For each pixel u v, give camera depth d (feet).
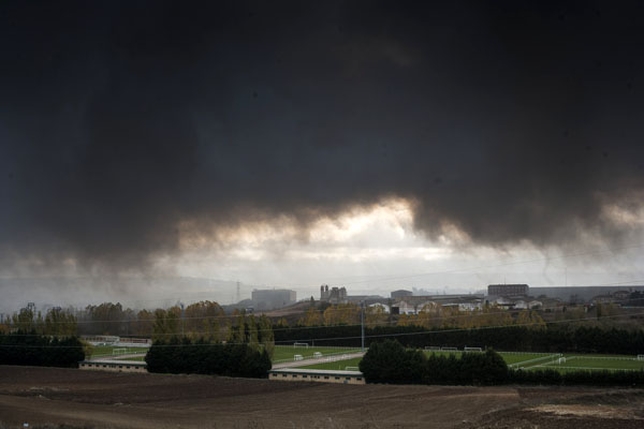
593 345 379.55
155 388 242.78
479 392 218.79
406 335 439.63
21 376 286.66
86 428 138.21
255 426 148.77
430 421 161.17
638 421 149.07
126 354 384.68
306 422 157.89
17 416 160.97
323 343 475.31
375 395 216.95
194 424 152.97
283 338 491.31
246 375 282.56
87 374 294.05
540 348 395.14
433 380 252.83
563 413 161.48
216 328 335.26
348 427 149.18
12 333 359.46
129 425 148.46
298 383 256.93
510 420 153.69
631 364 310.65
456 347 419.74
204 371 290.76
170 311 383.65
